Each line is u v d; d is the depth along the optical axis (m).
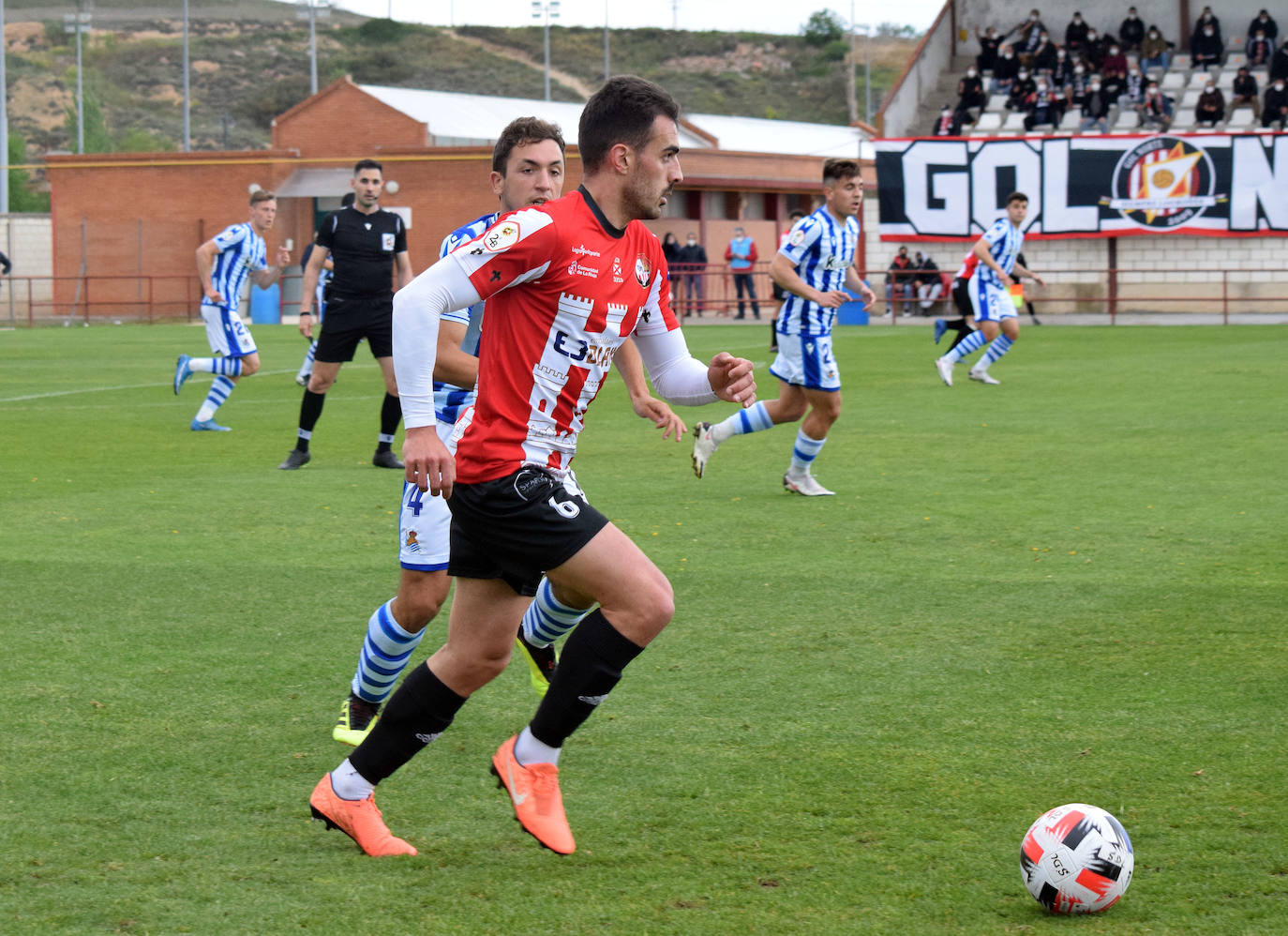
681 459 15.65
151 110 134.00
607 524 5.00
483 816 5.54
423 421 4.77
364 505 12.63
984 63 52.81
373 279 14.59
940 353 31.19
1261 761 5.98
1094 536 10.84
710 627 8.32
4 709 6.82
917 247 44.59
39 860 5.10
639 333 5.61
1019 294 25.84
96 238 56.41
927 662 7.54
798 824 5.38
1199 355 28.39
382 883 4.91
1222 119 47.44
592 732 6.49
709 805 5.59
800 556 10.25
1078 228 42.84
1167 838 5.18
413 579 6.11
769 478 14.10
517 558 4.98
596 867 5.02
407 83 139.62
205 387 24.72
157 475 14.54
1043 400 20.95
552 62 145.62
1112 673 7.28
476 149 53.06
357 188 14.52
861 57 144.75
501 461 4.94
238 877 4.96
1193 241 42.47
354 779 5.12
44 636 8.16
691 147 54.59
